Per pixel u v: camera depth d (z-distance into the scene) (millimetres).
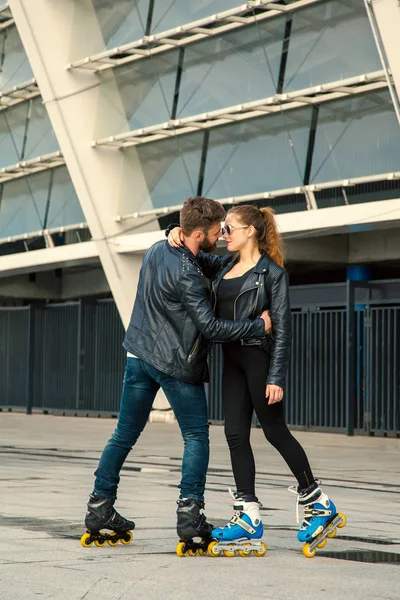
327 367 43594
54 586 9109
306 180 38469
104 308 55000
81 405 55719
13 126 52781
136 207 46188
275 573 10016
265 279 11578
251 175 40750
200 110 42219
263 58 39438
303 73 37938
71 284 60188
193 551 11156
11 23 50938
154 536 12484
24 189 53406
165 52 43625
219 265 12133
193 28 40812
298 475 11422
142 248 46125
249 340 11438
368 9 31734
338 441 37531
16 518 14109
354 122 36750
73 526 13289
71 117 46375
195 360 11484
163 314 11531
